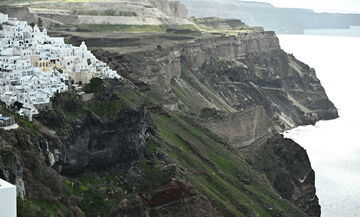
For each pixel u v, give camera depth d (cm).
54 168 19850
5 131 18075
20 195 16750
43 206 17575
